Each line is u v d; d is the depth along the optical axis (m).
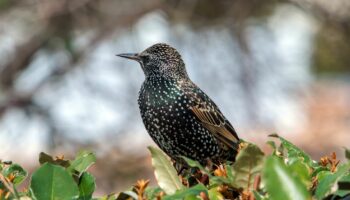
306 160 4.79
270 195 3.66
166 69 7.40
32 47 15.98
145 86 7.35
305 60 15.49
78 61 15.65
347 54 16.50
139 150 15.49
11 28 15.94
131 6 15.81
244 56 14.63
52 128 15.33
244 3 15.35
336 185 4.12
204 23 15.23
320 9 15.61
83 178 4.32
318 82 17.31
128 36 15.62
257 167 4.03
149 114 7.25
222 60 14.61
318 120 15.94
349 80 17.64
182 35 15.09
